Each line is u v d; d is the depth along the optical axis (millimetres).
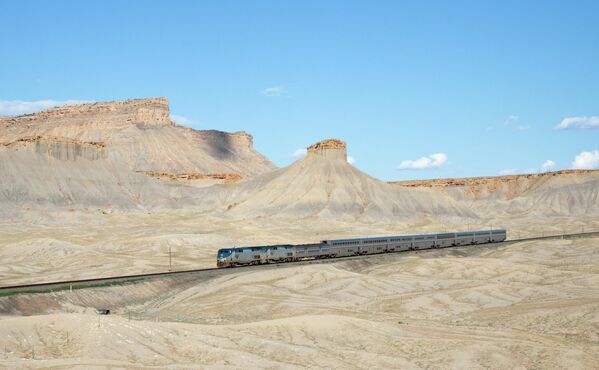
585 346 66312
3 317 70562
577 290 102250
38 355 52062
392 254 147125
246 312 83500
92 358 51125
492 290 99062
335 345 62531
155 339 56594
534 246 167750
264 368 52844
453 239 172125
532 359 60156
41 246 150000
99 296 86812
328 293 99062
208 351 55312
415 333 68688
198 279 105438
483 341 65188
